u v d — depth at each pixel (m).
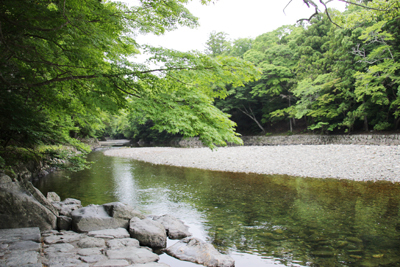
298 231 5.15
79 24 3.51
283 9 4.00
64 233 4.46
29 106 5.81
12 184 4.59
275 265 3.83
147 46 4.20
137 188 9.38
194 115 4.40
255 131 35.53
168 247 4.32
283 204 7.10
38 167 11.17
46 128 6.83
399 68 17.41
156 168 14.70
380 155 12.26
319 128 27.12
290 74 27.36
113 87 4.15
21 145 7.72
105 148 34.19
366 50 20.45
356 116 21.44
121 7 4.21
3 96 4.94
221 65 4.30
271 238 4.84
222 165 14.34
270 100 30.27
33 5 3.27
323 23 28.22
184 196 8.16
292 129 31.30
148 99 4.32
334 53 22.58
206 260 3.86
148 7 4.26
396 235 4.82
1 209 4.22
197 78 4.61
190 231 5.27
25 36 4.04
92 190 9.07
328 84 21.81
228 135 4.48
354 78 20.77
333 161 12.62
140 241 4.38
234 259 4.04
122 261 3.42
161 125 4.26
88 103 4.78
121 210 5.04
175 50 4.30
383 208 6.46
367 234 4.90
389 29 18.42
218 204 7.22
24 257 3.13
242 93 30.42
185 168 14.45
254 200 7.57
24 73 4.66
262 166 13.26
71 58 4.12
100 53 4.23
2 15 3.52
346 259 3.97
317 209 6.57
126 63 4.12
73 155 8.15
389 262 3.84
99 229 4.71
